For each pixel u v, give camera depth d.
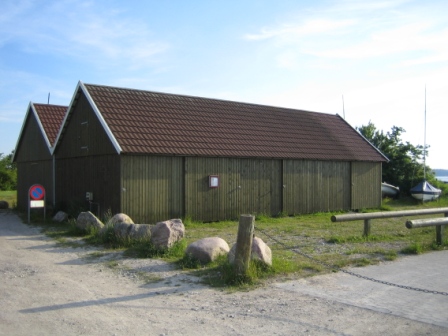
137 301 7.30
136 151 16.56
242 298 7.42
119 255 11.03
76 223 14.80
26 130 25.95
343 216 12.85
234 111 23.00
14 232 15.39
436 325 6.12
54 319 6.38
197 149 18.45
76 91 19.38
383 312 6.67
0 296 7.52
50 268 9.71
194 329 6.01
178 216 17.95
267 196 20.98
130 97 19.64
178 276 8.92
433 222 12.20
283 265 9.36
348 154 24.80
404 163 34.19
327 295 7.57
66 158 20.89
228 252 9.75
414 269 9.59
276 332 5.89
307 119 26.20
